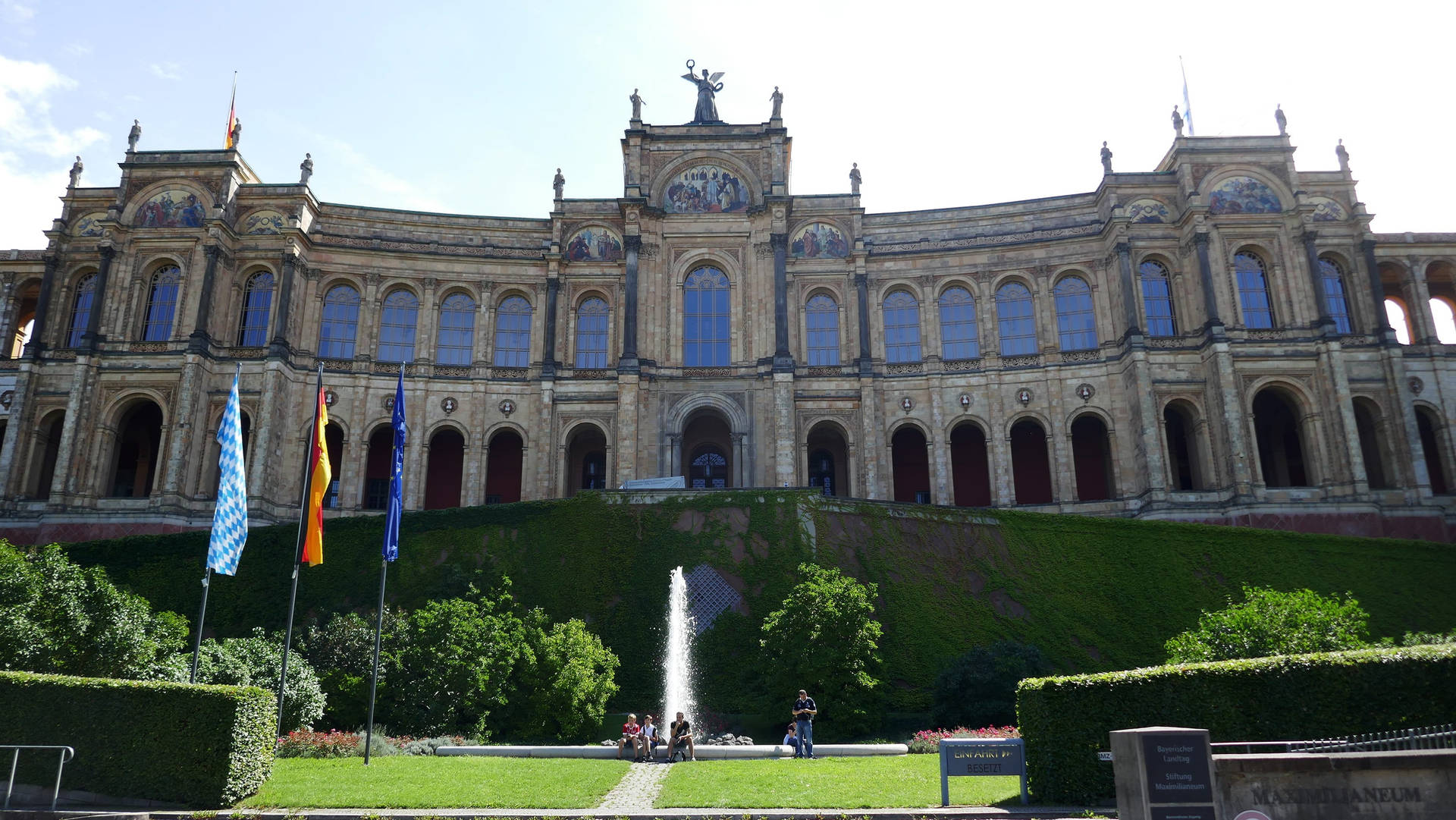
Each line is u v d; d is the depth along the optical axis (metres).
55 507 66.62
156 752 23.62
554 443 74.44
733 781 26.16
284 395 71.25
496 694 38.88
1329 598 53.03
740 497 56.62
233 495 32.78
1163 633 51.28
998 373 75.19
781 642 42.62
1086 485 76.06
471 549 55.34
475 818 21.23
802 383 76.19
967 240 78.50
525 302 79.56
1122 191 75.19
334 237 75.94
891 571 53.47
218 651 35.38
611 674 42.94
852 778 25.98
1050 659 49.50
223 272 72.88
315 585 53.22
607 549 54.88
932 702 45.06
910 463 79.81
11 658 29.30
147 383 69.88
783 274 76.81
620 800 24.02
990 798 22.97
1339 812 15.80
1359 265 74.38
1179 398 70.50
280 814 21.97
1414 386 73.56
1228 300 71.75
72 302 74.88
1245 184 74.31
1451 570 55.50
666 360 76.88
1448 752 15.75
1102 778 22.03
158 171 74.06
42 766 23.91
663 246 79.12
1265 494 66.56
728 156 80.38
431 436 74.38
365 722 37.72
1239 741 21.12
